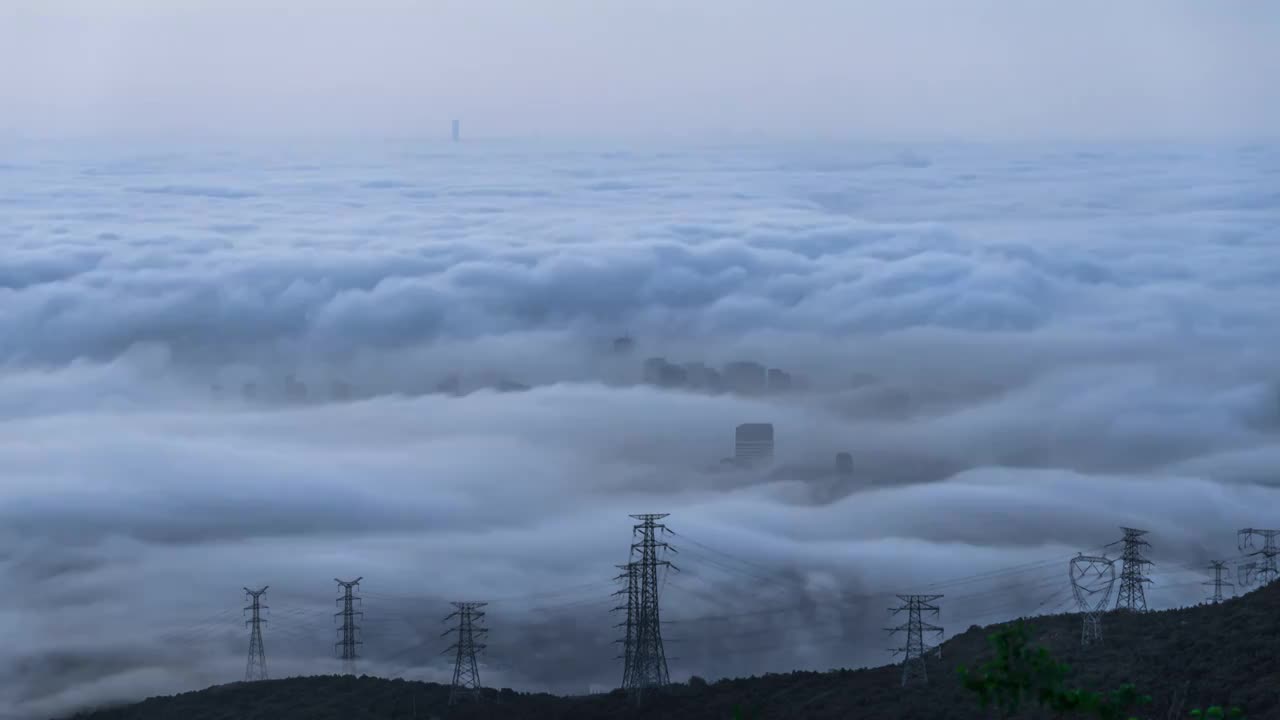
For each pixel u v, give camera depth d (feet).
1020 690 64.59
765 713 152.87
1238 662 132.87
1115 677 134.72
